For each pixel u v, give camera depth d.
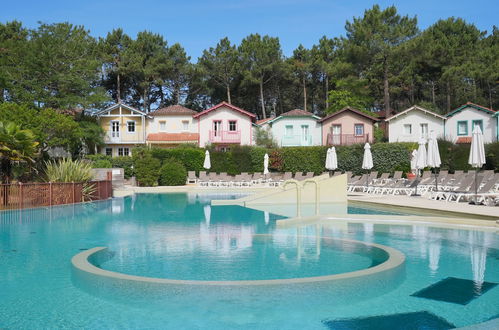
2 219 13.67
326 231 10.98
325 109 56.97
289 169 36.56
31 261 7.63
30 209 15.97
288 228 11.54
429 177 21.77
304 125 44.41
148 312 5.02
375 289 5.77
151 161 30.83
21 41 37.22
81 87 38.09
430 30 51.62
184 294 5.32
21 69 34.72
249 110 61.94
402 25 48.62
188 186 30.38
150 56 54.88
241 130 44.16
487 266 7.15
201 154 35.62
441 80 47.66
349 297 5.53
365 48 47.06
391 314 4.89
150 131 44.69
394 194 21.27
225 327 4.51
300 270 6.95
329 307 5.20
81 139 38.25
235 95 58.78
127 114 44.28
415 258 7.77
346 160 35.31
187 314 4.94
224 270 6.94
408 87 52.66
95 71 40.69
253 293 5.29
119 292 5.56
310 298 5.36
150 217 14.19
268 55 53.44
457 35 52.22
